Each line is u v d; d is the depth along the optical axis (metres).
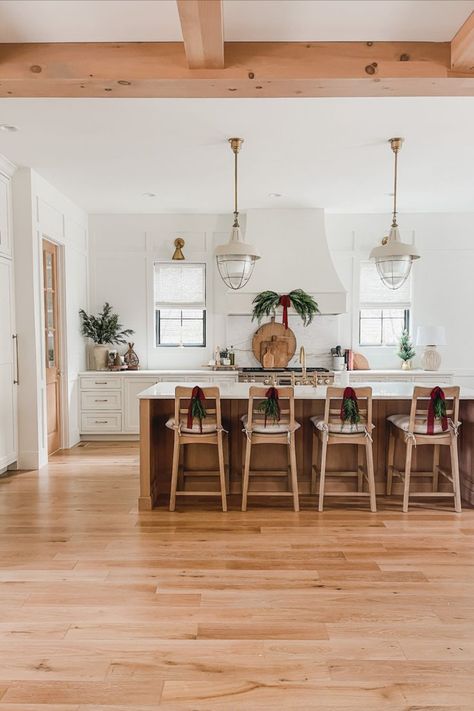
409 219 6.73
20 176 4.86
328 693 1.94
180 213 6.70
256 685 1.98
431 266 6.77
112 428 6.35
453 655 2.17
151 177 5.10
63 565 2.98
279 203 6.10
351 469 4.30
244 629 2.35
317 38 2.64
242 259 3.92
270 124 3.74
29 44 2.67
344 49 2.66
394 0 2.33
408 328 6.87
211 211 6.58
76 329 6.27
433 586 2.75
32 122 3.69
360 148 4.27
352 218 6.73
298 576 2.86
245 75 2.66
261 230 6.30
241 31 2.57
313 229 6.32
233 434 4.30
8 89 2.80
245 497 3.90
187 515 3.80
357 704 1.89
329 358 6.74
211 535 3.42
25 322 4.97
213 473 4.20
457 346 6.82
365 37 2.64
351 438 3.86
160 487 4.29
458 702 1.90
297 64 2.66
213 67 2.64
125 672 2.05
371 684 1.99
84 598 2.62
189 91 2.81
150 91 2.82
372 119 3.67
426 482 4.32
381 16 2.46
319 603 2.57
